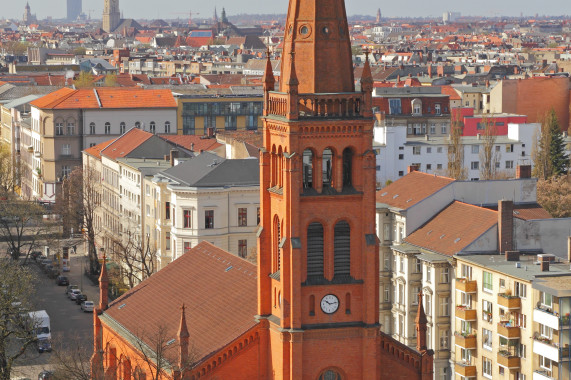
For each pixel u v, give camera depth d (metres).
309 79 145.00
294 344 146.50
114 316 179.88
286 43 146.75
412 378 156.00
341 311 148.88
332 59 145.50
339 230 148.12
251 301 157.75
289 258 145.62
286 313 146.62
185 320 149.25
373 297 148.62
